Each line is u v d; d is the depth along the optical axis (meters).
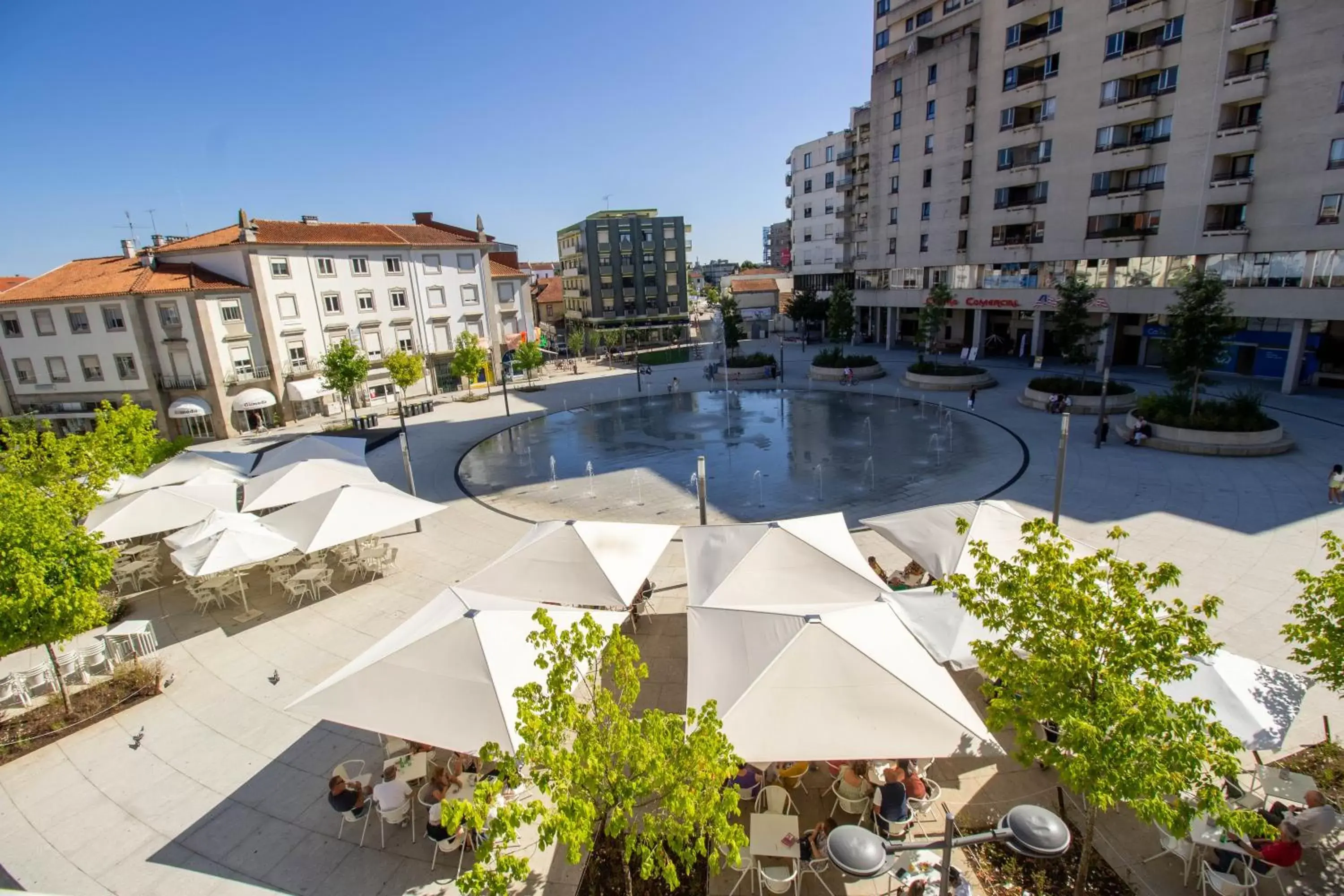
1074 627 6.29
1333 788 8.05
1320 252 28.70
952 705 7.73
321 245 39.81
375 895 7.55
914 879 7.10
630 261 81.94
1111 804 5.53
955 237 46.50
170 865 8.04
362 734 10.34
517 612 9.54
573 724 6.23
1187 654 6.48
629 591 11.23
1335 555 8.02
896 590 11.72
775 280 87.62
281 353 38.47
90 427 37.16
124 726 10.70
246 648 12.98
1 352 37.06
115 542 16.77
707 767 5.78
